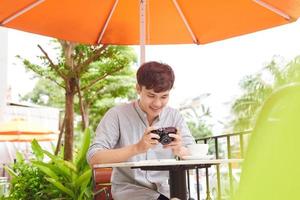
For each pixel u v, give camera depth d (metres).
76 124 13.02
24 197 4.02
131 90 11.04
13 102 14.74
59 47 6.42
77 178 3.62
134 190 2.17
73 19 3.37
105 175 3.45
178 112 2.46
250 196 0.43
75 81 5.10
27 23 3.31
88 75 7.67
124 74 10.64
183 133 2.40
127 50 8.98
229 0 3.14
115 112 2.32
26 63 5.79
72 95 5.07
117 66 5.74
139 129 2.31
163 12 3.40
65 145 4.79
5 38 13.68
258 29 3.34
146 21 3.47
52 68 5.25
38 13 3.24
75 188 3.65
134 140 2.29
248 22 3.31
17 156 4.66
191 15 3.36
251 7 3.16
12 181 4.22
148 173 2.22
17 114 13.97
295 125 0.43
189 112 29.08
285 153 0.43
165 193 2.21
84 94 8.23
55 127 15.34
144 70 2.15
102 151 2.07
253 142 0.45
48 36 3.44
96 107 11.80
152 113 2.23
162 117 2.38
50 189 3.89
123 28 3.53
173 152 2.08
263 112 0.46
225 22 3.36
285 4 2.96
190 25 3.44
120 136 2.30
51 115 15.23
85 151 3.78
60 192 3.84
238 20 3.32
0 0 3.04
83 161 3.78
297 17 3.05
